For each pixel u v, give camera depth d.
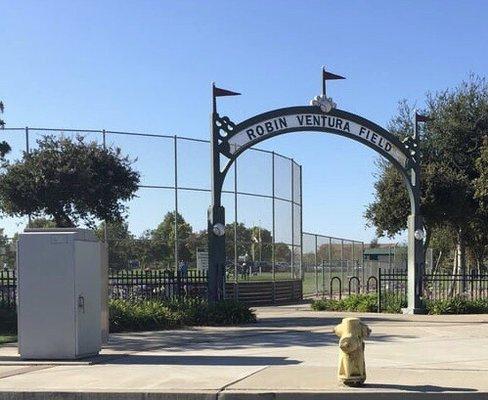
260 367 9.77
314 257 34.75
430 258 34.81
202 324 16.14
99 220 19.05
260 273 27.98
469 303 19.66
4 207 17.61
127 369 9.70
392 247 50.19
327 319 17.69
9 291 16.52
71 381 8.83
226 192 26.67
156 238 24.56
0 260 22.23
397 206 24.94
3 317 15.29
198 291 18.19
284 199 30.20
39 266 10.69
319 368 9.65
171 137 25.08
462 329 15.00
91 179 17.50
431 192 23.67
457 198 23.66
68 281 10.63
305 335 13.95
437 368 9.70
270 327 15.64
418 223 19.97
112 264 23.62
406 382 8.59
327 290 36.38
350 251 39.56
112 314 14.86
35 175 17.08
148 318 15.26
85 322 10.85
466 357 10.82
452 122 24.83
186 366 9.91
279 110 19.25
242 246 27.25
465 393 7.95
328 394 7.96
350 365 8.31
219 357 10.80
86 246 10.98
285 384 8.45
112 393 8.15
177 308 16.44
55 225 18.75
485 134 24.53
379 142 20.06
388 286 22.20
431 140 25.27
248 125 18.98
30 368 9.86
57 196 17.11
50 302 10.62
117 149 19.81
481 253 31.05
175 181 25.08
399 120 26.47
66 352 10.53
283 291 29.00
